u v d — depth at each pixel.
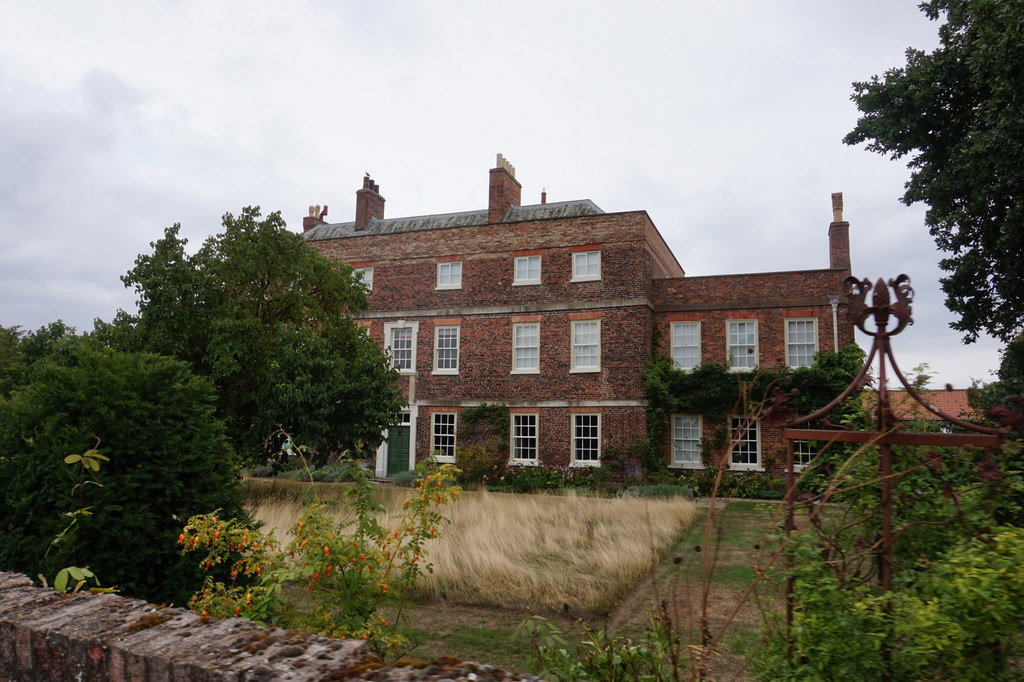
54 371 5.43
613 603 7.42
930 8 14.70
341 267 19.09
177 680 2.02
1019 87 11.06
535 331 24.55
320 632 4.11
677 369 23.17
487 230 25.66
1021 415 2.94
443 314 25.77
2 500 5.13
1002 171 11.92
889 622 2.65
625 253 23.58
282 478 22.84
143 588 5.20
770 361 22.62
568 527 12.13
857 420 3.61
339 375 16.09
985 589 2.34
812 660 2.79
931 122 15.00
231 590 4.39
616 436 22.80
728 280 23.48
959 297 15.04
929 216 14.74
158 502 5.39
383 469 25.80
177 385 5.89
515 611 7.31
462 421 24.77
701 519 14.70
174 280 15.13
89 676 2.20
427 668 2.01
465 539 10.09
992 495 2.96
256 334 15.77
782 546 2.99
